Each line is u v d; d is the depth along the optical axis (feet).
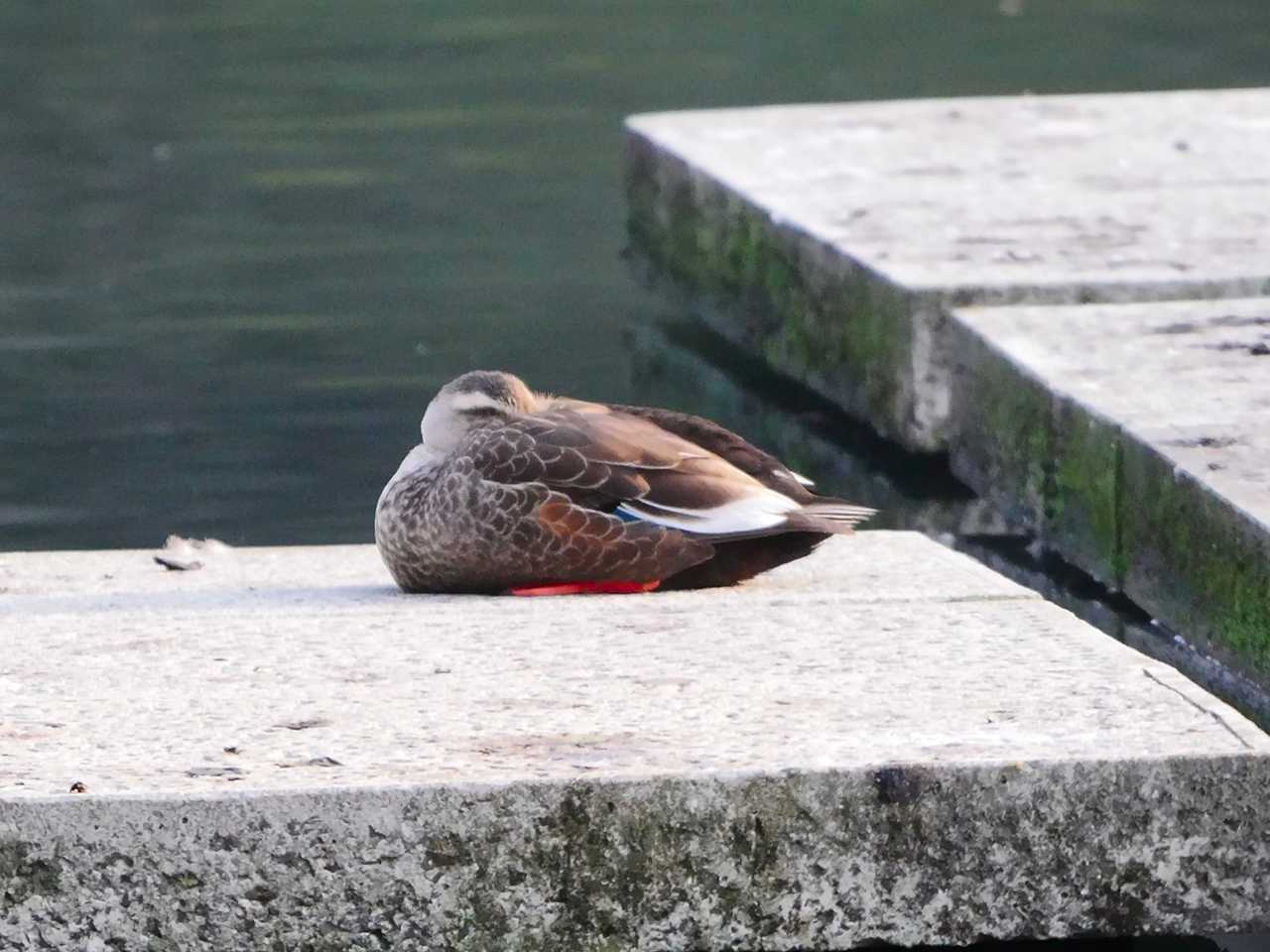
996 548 42.52
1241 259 46.78
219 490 46.62
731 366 58.13
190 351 56.54
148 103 84.89
